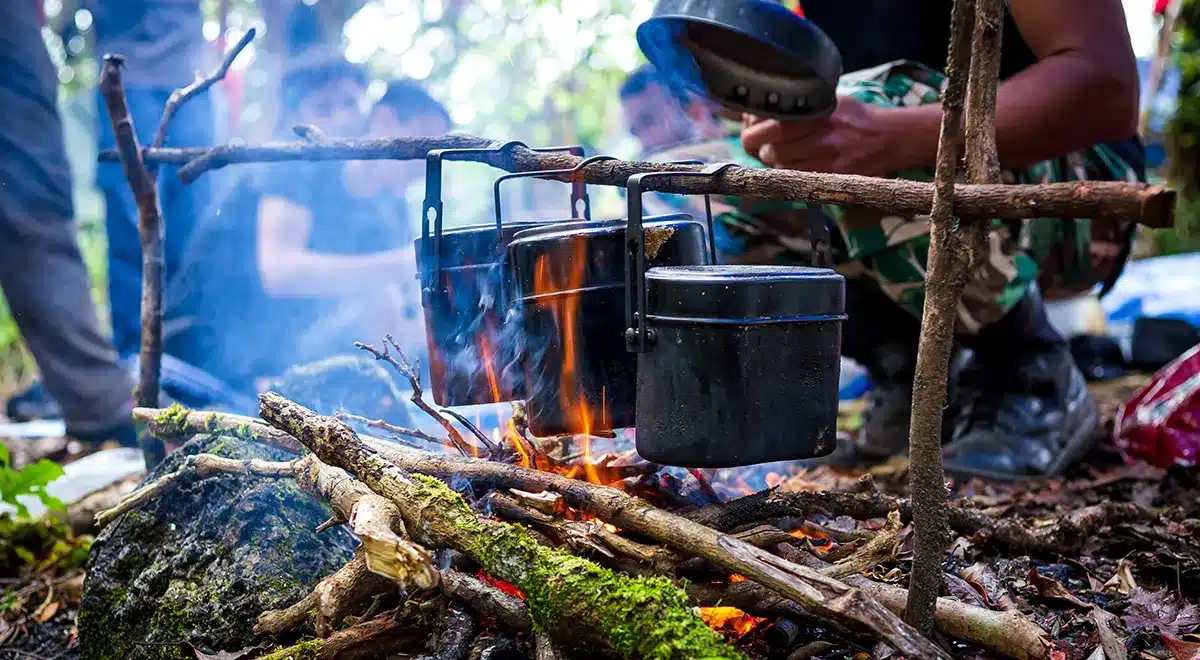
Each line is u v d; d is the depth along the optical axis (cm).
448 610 153
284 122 453
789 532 177
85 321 402
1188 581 186
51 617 234
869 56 303
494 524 143
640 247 141
